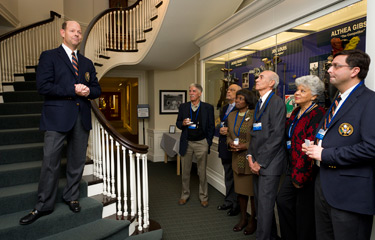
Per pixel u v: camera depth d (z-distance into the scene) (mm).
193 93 3318
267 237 2162
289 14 2498
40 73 1888
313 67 2283
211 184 4480
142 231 2484
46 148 1947
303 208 1959
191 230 2834
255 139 2246
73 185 2193
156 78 6527
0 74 4109
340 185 1407
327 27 2139
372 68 1574
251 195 2611
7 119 2982
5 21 5207
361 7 1851
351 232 1395
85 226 2156
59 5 6160
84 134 2162
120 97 22234
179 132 6340
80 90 1954
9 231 1797
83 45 3537
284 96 2688
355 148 1299
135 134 11734
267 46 2945
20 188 2201
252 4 2924
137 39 5332
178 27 4113
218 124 4223
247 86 3365
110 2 7359
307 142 1532
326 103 2129
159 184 4562
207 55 4422
